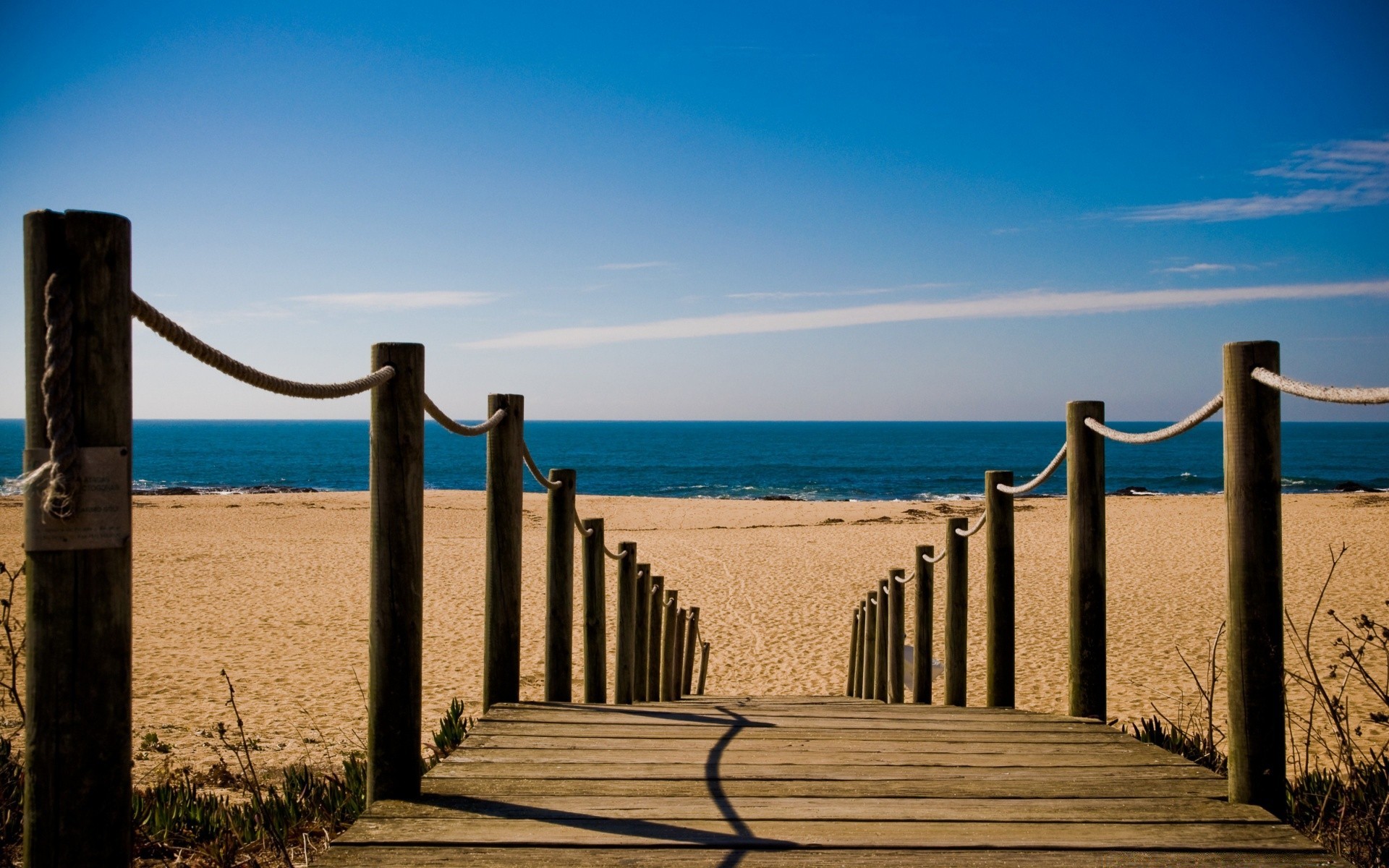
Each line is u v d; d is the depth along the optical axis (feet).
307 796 13.06
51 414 5.06
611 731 12.07
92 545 5.19
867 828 8.36
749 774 10.08
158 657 33.60
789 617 42.34
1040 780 9.96
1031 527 79.87
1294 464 242.58
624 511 107.34
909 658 20.08
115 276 5.29
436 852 7.72
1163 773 10.28
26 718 5.18
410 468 9.30
